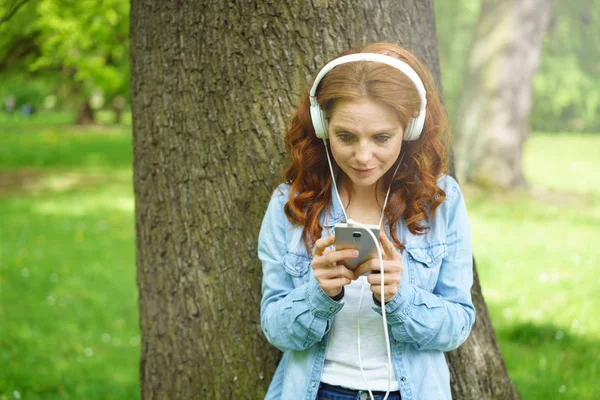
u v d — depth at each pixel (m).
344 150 1.62
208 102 2.17
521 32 10.59
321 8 2.11
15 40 9.13
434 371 1.77
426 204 1.79
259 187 2.17
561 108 24.11
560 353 4.18
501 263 6.34
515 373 3.90
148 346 2.41
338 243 1.59
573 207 9.63
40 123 27.38
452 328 1.69
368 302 1.73
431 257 1.77
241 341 2.22
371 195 1.83
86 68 8.02
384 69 1.55
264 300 1.83
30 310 5.31
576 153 17.47
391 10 2.17
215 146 2.18
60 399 3.77
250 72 2.13
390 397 1.73
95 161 15.73
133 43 2.33
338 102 1.58
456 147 11.09
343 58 1.59
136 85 2.32
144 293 2.42
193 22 2.15
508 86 10.65
